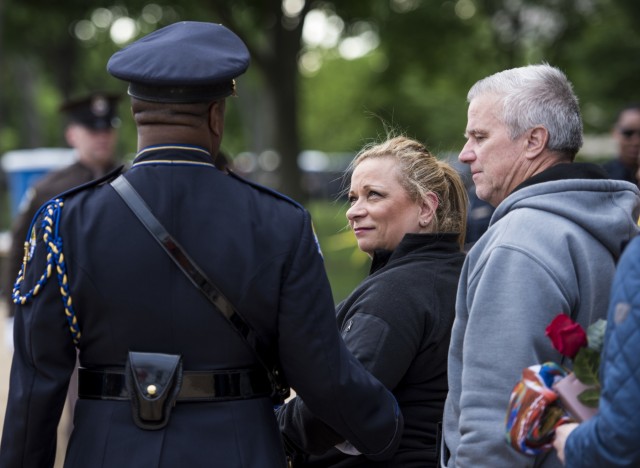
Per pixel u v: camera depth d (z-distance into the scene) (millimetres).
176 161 3613
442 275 4246
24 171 16859
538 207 3570
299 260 3600
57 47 38781
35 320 3555
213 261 3527
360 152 4809
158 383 3480
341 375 3611
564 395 3090
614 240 3605
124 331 3523
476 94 3902
